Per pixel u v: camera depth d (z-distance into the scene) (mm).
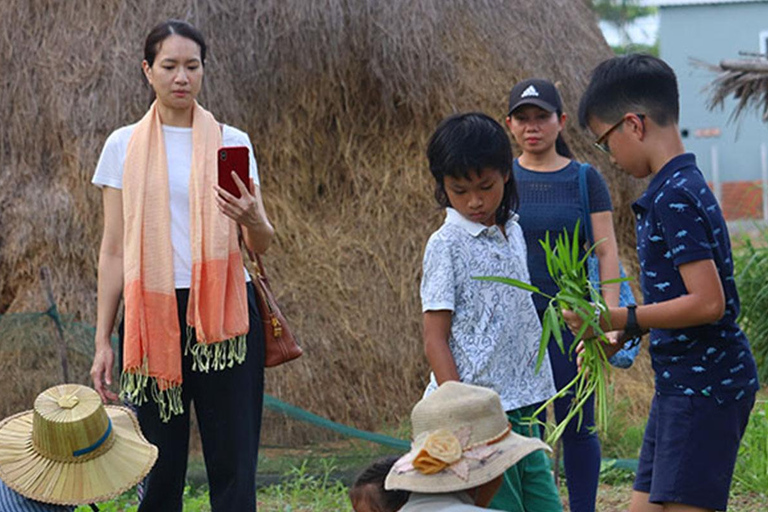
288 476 7785
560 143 6340
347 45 10250
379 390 9727
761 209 28688
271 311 5496
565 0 11641
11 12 9953
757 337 11867
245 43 9953
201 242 5316
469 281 4793
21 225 9727
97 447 4078
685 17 32625
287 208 10188
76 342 8250
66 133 9758
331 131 10414
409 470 3461
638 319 4328
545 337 4430
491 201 4770
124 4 9891
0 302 9750
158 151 5445
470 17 10859
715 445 4312
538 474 4668
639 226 4445
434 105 10445
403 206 10297
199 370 5359
